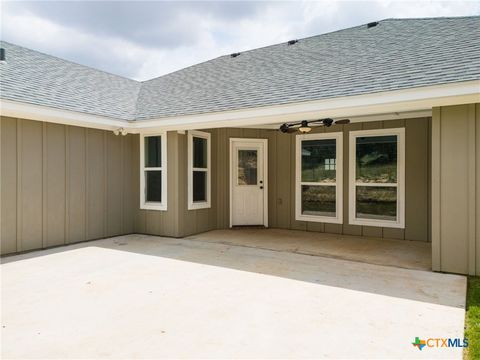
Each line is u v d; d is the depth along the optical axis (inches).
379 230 275.6
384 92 178.9
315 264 193.6
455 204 173.3
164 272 176.7
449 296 140.8
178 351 95.7
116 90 334.3
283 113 213.2
